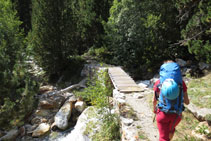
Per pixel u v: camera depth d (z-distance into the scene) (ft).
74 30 47.01
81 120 21.53
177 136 12.27
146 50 42.55
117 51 46.44
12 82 25.84
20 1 77.87
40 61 43.70
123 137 13.69
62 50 46.39
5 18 32.91
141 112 15.76
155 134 12.51
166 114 9.11
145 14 41.86
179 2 33.27
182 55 42.70
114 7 45.52
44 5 41.55
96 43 59.11
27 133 26.58
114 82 24.25
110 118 17.51
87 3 55.31
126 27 43.24
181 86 9.11
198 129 12.44
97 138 17.06
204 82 24.90
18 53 31.01
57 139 25.35
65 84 43.93
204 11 27.43
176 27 39.68
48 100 32.17
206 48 26.61
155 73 40.52
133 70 45.16
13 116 25.61
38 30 42.06
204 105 15.57
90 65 43.93
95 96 18.71
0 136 25.17
